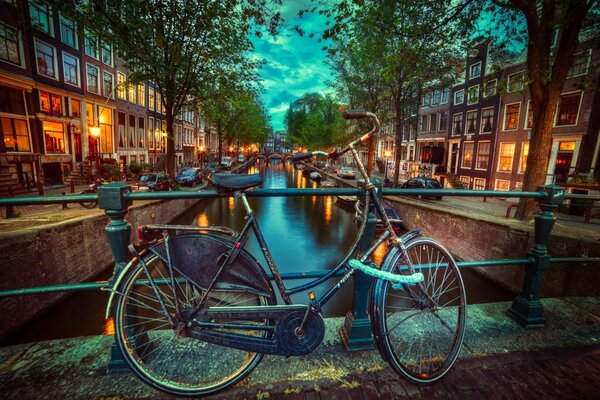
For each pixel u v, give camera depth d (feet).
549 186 6.81
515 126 62.85
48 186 55.57
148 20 39.83
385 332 4.91
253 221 4.90
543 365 5.71
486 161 71.00
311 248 50.01
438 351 5.96
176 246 4.58
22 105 51.67
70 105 61.41
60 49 58.49
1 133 48.03
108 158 70.85
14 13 41.45
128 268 4.53
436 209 41.29
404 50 31.65
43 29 53.62
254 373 5.29
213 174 4.96
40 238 22.30
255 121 183.01
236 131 154.51
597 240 20.79
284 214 75.46
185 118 137.28
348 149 5.66
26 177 51.34
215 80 51.70
